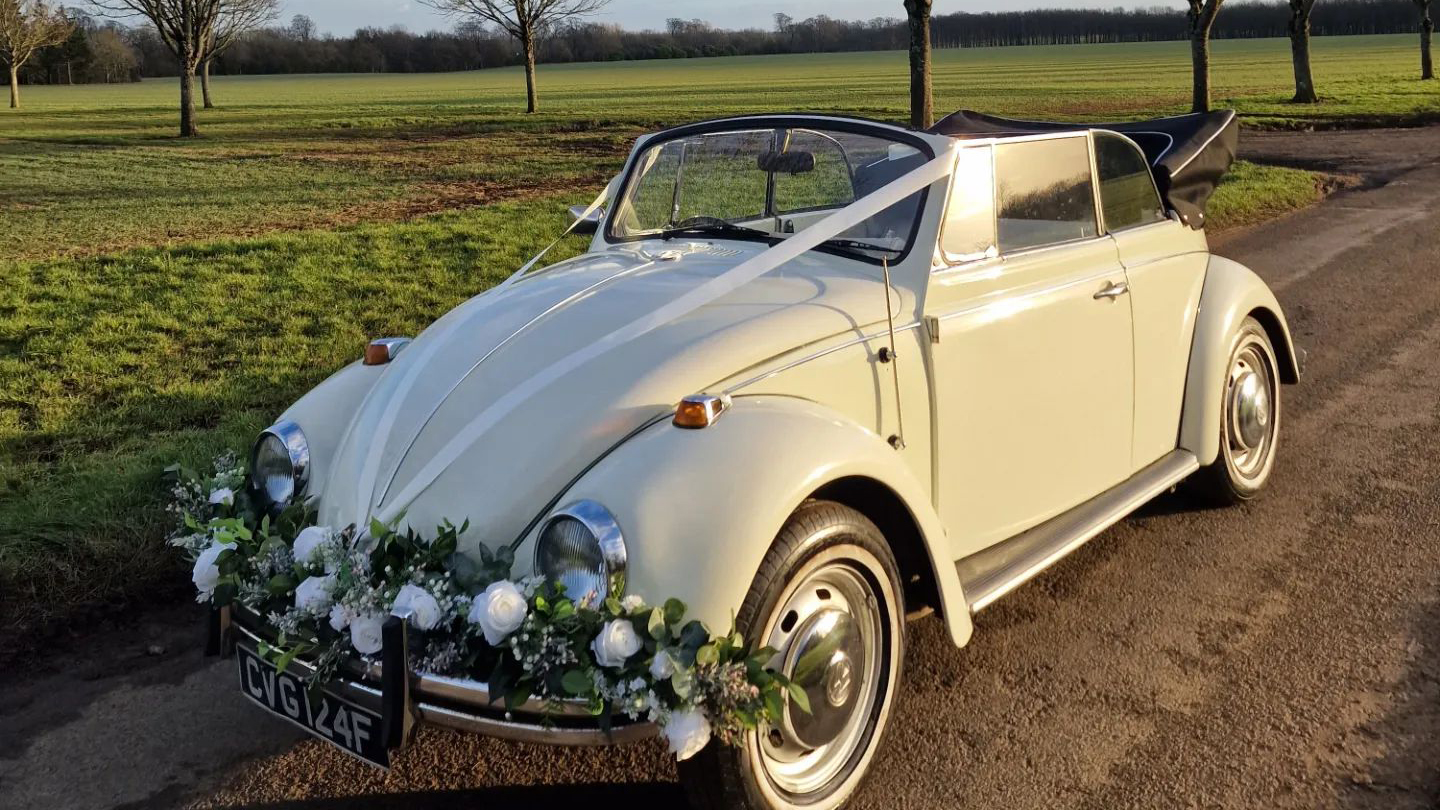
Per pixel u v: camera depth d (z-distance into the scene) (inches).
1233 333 187.0
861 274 135.9
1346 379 275.3
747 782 103.1
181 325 335.6
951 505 138.8
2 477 205.6
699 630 93.4
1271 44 4180.6
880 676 118.1
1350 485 206.4
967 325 137.5
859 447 111.3
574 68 4131.4
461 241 486.0
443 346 130.1
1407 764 121.8
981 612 162.4
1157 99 1507.1
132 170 892.0
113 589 168.1
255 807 120.2
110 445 228.2
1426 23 1756.9
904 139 143.6
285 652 105.0
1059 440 154.8
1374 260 423.5
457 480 112.1
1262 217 550.6
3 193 745.0
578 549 97.2
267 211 638.5
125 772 127.1
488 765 127.5
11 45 2267.5
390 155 986.7
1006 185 147.5
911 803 118.0
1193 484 196.9
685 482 100.2
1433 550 176.9
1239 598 163.5
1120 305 164.6
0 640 154.8
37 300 376.5
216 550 112.7
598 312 128.1
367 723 102.2
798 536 103.8
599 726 95.7
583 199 637.9
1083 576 173.0
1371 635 150.6
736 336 119.1
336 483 121.3
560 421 111.7
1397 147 860.0
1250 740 127.6
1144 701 136.7
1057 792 119.3
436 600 97.7
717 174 161.5
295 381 273.6
